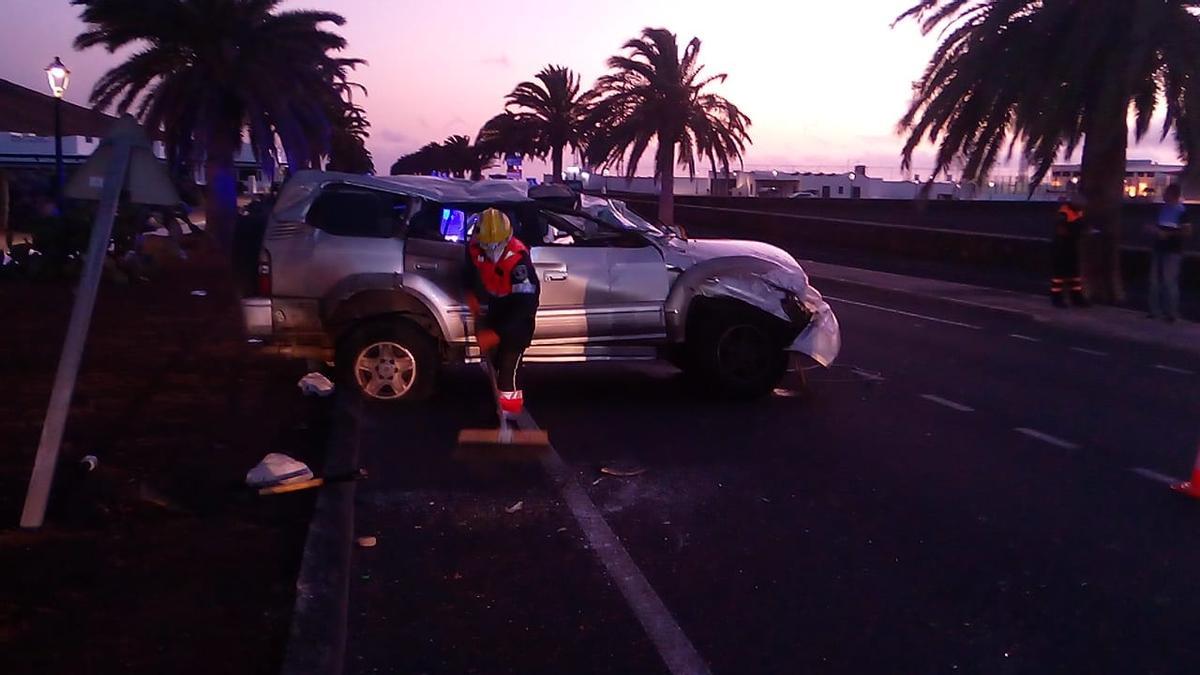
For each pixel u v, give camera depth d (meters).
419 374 10.62
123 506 6.95
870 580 6.33
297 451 8.59
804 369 13.27
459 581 6.25
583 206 17.47
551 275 10.66
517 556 6.66
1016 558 6.73
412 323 10.62
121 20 27.14
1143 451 9.55
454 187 11.10
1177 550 6.93
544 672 5.13
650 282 10.88
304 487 7.62
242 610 5.49
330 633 5.28
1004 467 8.88
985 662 5.30
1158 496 8.13
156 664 4.85
